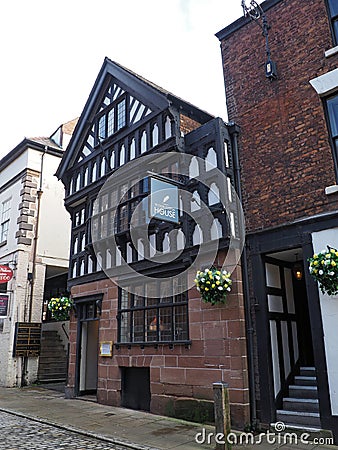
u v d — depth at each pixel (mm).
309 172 6742
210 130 8031
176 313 8016
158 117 9047
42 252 14289
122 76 10414
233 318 6961
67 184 12266
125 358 8852
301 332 7840
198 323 7477
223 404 5453
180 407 7426
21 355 12875
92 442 5957
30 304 13578
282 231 6879
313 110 6906
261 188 7375
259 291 7035
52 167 15328
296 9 7535
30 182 14594
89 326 10914
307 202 6664
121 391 8859
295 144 7039
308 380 7137
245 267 7207
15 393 11289
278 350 7129
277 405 6727
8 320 13406
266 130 7543
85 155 11758
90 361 10734
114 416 7746
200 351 7336
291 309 7750
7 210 15539
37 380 13188
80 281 10805
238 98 8172
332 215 6238
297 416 6352
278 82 7543
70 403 9430
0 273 12984
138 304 8922
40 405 9211
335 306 5949
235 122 8102
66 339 15047
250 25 8289
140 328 8742
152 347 8273
